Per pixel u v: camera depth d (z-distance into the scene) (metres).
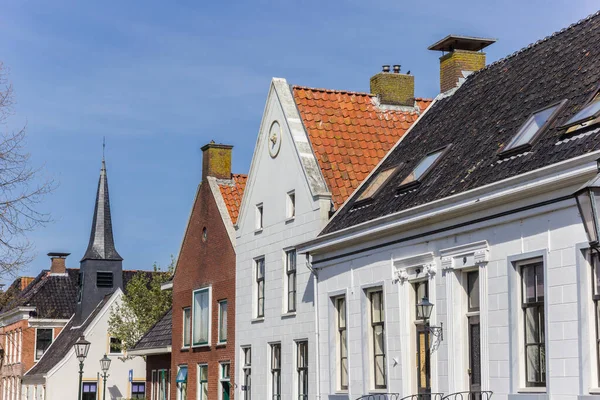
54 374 64.81
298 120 30.80
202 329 38.03
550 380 18.12
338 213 28.00
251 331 32.97
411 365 23.25
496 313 19.91
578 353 17.50
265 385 31.55
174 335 40.91
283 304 30.58
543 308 18.75
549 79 23.20
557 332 18.06
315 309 27.98
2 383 77.88
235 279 34.78
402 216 22.94
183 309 40.28
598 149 17.52
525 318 19.23
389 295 24.03
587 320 17.39
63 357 65.25
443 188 22.48
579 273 17.61
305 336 28.91
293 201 30.66
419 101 33.06
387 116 32.06
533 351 18.97
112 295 67.00
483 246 20.42
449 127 26.55
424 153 26.23
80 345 41.06
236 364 34.00
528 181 18.66
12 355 75.69
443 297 21.77
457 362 21.23
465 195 20.47
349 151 30.38
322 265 27.56
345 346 26.56
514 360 19.20
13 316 75.56
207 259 37.84
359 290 25.48
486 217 20.31
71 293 76.00
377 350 24.86
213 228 37.44
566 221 18.05
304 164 29.42
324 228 27.78
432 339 22.09
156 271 61.22
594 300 17.42
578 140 18.70
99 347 66.06
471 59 30.47
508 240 19.69
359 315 25.42
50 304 74.19
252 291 33.12
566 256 18.00
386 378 24.12
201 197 39.06
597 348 17.27
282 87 31.72
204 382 37.66
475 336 21.05
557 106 20.86
